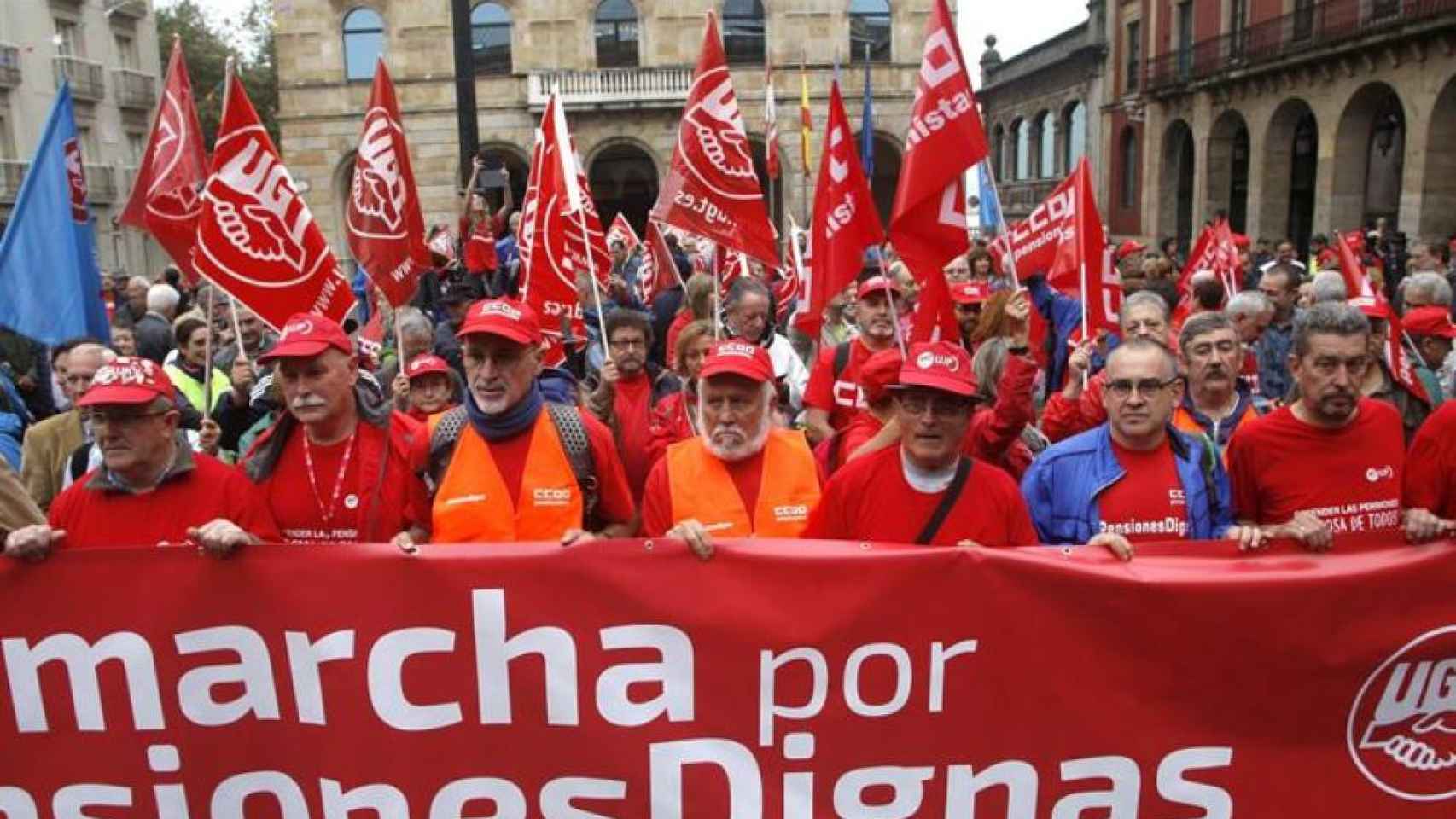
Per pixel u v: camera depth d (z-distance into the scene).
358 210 5.75
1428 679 2.96
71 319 4.89
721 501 3.66
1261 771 2.97
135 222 5.51
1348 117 23.48
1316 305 3.55
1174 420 4.54
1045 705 2.95
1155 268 9.61
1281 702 2.95
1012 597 2.93
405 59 31.98
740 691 2.98
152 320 7.88
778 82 31.83
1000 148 45.44
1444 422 3.48
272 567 2.97
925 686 2.96
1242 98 27.38
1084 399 4.58
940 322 4.33
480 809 3.03
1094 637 2.93
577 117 32.44
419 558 2.96
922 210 4.33
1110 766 2.96
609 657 2.98
